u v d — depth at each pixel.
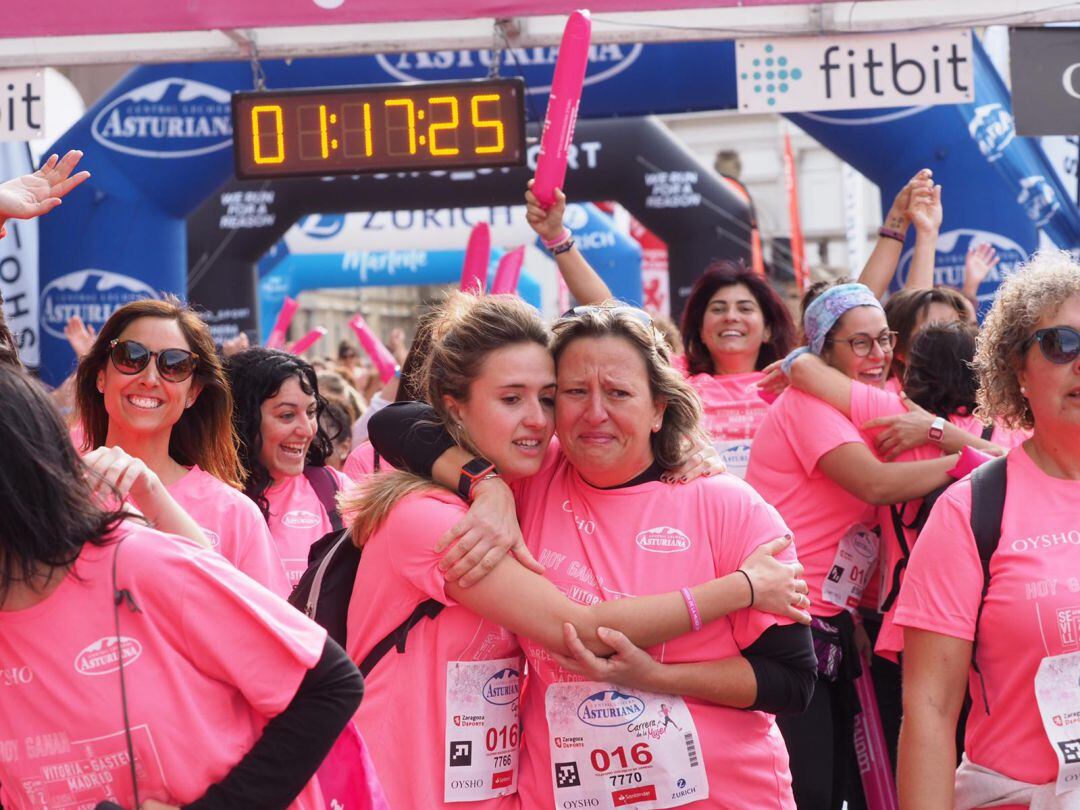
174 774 1.96
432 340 2.85
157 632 1.97
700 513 2.70
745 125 32.47
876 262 5.61
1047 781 2.46
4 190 3.31
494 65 5.94
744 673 2.62
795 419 4.27
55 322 8.26
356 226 12.93
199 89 8.23
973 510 2.55
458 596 2.60
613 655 2.56
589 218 12.55
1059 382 2.51
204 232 10.05
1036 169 7.74
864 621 4.47
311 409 4.40
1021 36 5.75
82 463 2.01
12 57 5.95
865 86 5.78
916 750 2.51
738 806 2.65
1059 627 2.44
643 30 5.82
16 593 1.95
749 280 5.57
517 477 2.78
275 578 3.47
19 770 1.96
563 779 2.62
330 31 5.96
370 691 2.70
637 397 2.66
